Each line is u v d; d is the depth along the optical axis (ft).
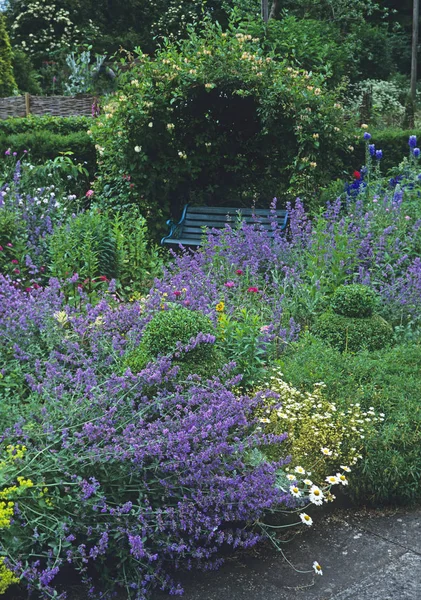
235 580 10.36
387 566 10.65
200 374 12.71
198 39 30.73
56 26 77.97
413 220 25.16
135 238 24.56
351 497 12.49
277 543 11.32
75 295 19.83
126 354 13.78
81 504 9.93
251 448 11.93
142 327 15.56
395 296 20.16
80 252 21.80
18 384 13.60
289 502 11.12
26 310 15.43
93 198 31.04
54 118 40.96
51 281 16.80
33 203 25.45
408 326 18.53
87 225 22.50
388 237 22.90
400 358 15.62
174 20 78.95
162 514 10.27
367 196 27.86
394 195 25.94
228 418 11.08
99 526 9.70
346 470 12.06
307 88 28.76
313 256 22.00
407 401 13.82
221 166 31.91
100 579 10.07
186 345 12.69
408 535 11.57
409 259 23.00
